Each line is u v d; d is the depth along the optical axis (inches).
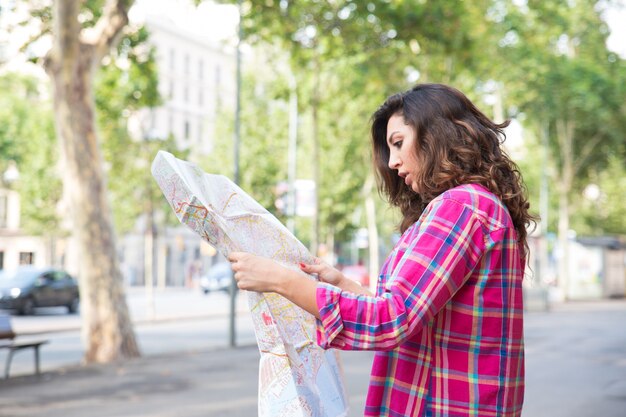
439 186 76.4
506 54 1264.8
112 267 529.3
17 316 1068.5
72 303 1127.0
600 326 875.4
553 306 1444.4
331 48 745.6
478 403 70.7
